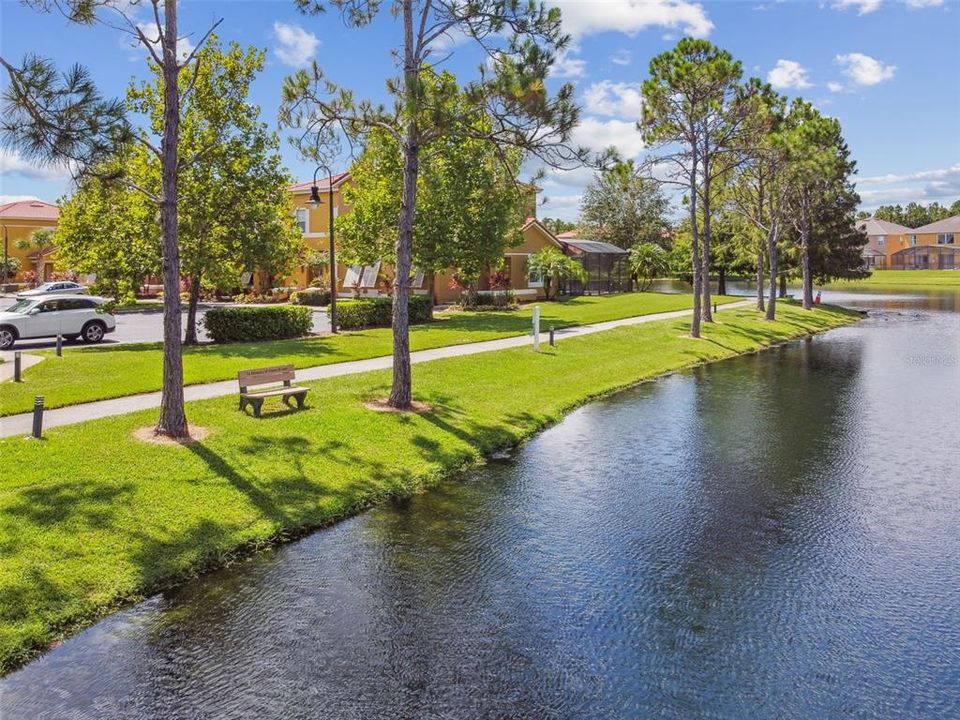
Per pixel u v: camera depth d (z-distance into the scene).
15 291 54.16
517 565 8.35
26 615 6.82
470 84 13.06
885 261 115.50
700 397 18.83
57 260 25.52
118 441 11.17
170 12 10.91
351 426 13.21
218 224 22.98
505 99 12.73
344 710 5.62
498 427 14.66
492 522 9.75
